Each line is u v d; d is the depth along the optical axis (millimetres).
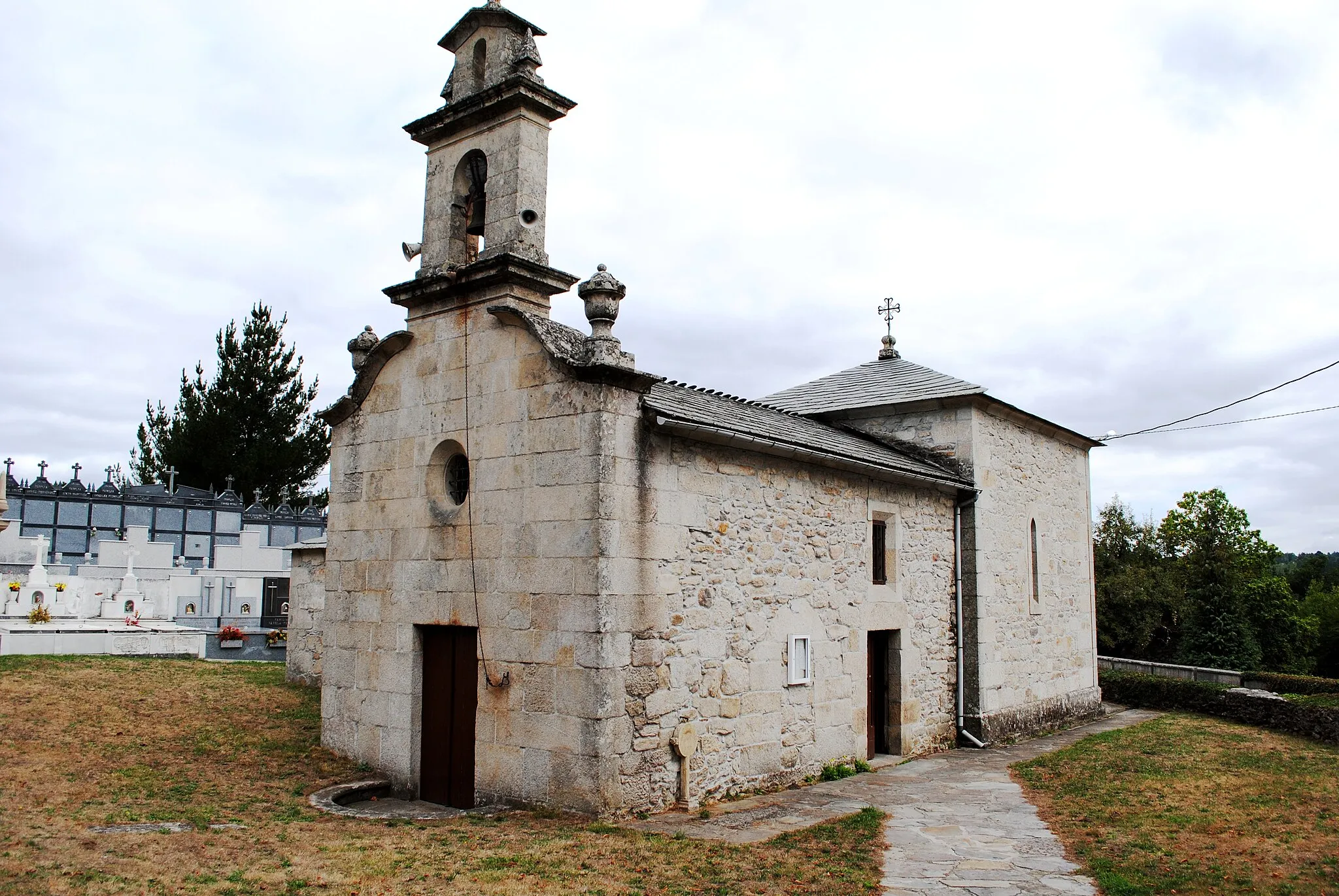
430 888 6180
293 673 14766
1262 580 32094
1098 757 13125
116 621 17891
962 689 14508
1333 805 9922
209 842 6918
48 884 5645
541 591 8852
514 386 9352
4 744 9305
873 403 16000
